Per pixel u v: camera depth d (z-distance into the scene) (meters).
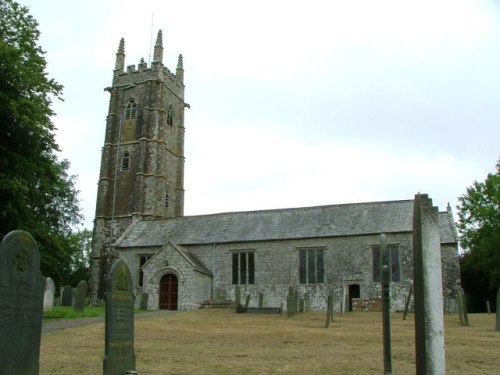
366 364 11.63
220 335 17.64
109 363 10.07
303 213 42.97
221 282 41.22
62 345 14.98
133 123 57.22
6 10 27.55
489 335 17.53
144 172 54.09
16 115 23.41
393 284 36.03
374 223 38.59
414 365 11.45
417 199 9.14
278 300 38.97
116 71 59.75
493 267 46.41
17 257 9.85
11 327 9.59
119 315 10.63
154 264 40.53
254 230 42.44
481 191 50.00
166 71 59.50
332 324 22.14
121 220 53.56
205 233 44.09
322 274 38.41
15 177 23.23
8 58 23.80
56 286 45.28
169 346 14.87
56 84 27.84
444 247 35.16
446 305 31.72
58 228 48.88
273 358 12.63
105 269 52.00
